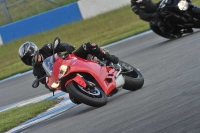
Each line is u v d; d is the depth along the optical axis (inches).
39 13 3395.7
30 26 3206.2
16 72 2423.7
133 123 852.0
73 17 3265.3
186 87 1038.4
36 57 1095.6
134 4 1914.4
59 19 3243.1
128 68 1199.6
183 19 1804.9
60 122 1083.9
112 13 3287.4
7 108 1622.8
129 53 1963.6
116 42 2474.2
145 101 1015.6
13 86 2060.8
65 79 1058.7
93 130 882.1
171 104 919.0
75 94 1042.7
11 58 2925.7
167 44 1824.6
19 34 3203.7
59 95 1526.8
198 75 1126.4
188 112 828.0
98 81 1093.8
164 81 1199.6
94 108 1119.6
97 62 1133.7
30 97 1688.0
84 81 1061.1
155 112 890.1
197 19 1804.9
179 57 1462.8
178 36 1909.4
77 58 1091.9
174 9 1788.9
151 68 1466.5
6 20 3361.2
